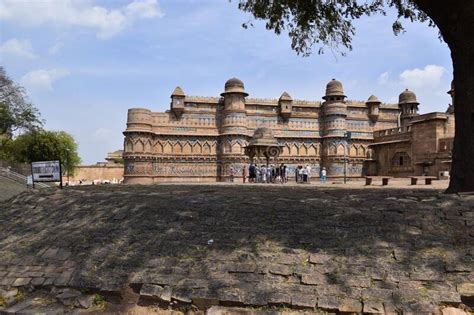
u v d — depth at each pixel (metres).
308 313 5.91
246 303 6.12
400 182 27.05
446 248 6.82
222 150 43.59
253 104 45.41
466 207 8.10
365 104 48.28
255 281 6.49
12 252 8.51
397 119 48.94
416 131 37.94
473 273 6.21
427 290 6.01
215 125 44.38
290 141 45.72
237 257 7.04
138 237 8.10
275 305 6.07
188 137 43.53
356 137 46.75
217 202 9.51
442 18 10.32
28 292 7.20
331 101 46.19
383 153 44.31
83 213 9.91
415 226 7.58
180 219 8.61
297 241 7.36
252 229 7.88
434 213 7.98
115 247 7.88
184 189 15.05
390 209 8.33
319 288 6.23
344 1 14.28
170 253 7.40
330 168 45.56
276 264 6.77
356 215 8.10
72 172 59.28
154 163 42.66
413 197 9.38
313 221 8.00
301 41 15.83
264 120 45.44
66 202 11.08
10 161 54.16
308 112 46.81
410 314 5.66
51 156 56.31
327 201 9.27
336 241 7.24
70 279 7.16
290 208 8.73
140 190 13.96
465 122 10.06
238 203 9.29
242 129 43.44
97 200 10.76
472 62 10.04
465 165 9.97
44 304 6.79
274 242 7.37
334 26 15.07
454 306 5.81
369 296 6.00
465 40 10.05
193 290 6.45
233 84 43.53
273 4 14.20
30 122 54.28
